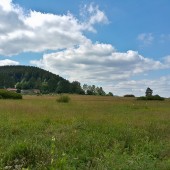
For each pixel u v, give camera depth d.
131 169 8.26
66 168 8.05
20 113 23.02
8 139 11.99
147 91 94.12
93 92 136.25
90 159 9.64
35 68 180.75
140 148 11.32
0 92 57.56
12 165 8.34
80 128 15.28
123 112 28.00
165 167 8.49
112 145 11.66
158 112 28.52
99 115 23.20
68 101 46.78
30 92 133.88
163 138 13.80
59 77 173.12
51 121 18.23
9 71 178.25
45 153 8.93
